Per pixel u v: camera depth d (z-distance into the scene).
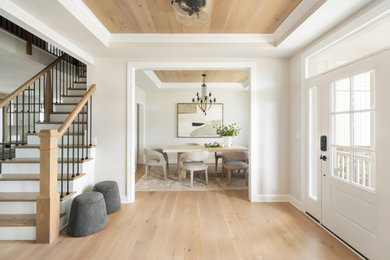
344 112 2.09
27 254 1.88
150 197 3.38
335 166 2.24
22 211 2.32
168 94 6.49
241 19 2.37
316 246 2.02
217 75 5.14
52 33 2.24
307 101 2.73
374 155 1.75
